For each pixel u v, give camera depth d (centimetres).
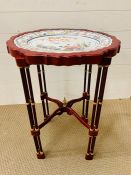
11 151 117
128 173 105
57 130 133
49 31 120
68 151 118
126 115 146
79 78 151
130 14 135
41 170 107
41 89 134
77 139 126
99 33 117
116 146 121
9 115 146
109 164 110
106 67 92
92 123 105
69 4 130
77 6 131
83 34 115
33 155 115
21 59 90
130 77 154
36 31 120
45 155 115
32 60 87
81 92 156
